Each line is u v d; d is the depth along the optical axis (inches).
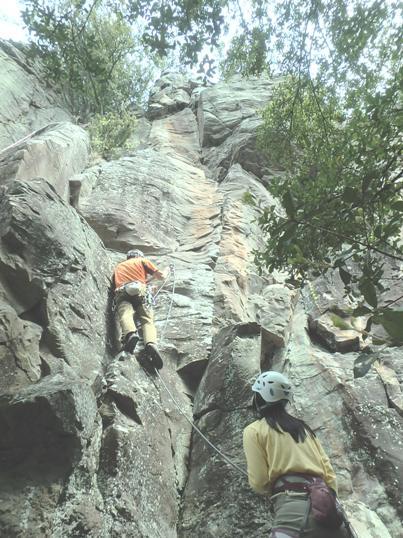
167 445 173.8
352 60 167.9
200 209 354.9
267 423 120.6
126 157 384.2
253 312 261.7
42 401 135.1
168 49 159.2
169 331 226.2
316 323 256.7
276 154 256.1
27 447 136.9
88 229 233.6
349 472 189.0
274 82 565.3
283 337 246.4
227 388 190.2
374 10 159.0
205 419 185.8
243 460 163.9
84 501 135.7
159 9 155.9
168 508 157.9
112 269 236.8
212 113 521.3
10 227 182.7
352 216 137.3
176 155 476.7
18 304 177.8
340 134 174.7
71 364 176.2
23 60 479.8
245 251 303.1
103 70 180.2
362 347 243.0
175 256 293.1
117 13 163.5
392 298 242.5
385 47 165.0
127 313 205.6
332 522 103.0
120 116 512.1
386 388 214.8
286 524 105.3
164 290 254.4
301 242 140.7
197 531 153.2
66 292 193.0
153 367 196.2
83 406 144.3
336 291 271.4
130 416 170.6
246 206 351.9
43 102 473.7
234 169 422.9
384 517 174.2
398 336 63.6
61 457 137.4
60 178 293.1
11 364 157.2
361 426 198.8
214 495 159.5
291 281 149.3
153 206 330.0
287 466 113.1
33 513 127.0
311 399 214.4
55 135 324.5
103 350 198.5
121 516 141.8
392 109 158.9
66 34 169.8
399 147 151.3
